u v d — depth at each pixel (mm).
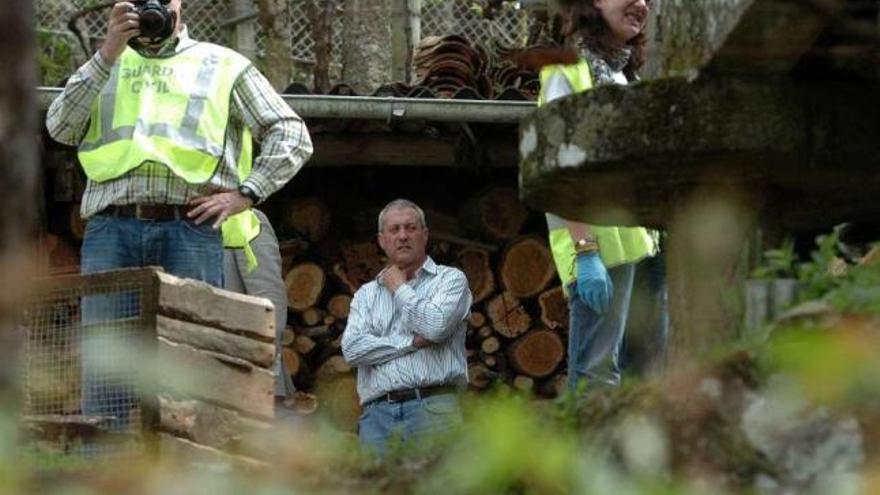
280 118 9133
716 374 4129
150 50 9039
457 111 13008
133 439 7117
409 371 9383
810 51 5262
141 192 8773
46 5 16500
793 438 3975
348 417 13906
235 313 7652
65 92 8914
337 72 18844
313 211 14133
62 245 13531
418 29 17750
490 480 2826
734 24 5109
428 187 14344
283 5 16234
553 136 5766
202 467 4262
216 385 7477
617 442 4133
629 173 5695
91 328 7398
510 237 14203
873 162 5543
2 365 2352
